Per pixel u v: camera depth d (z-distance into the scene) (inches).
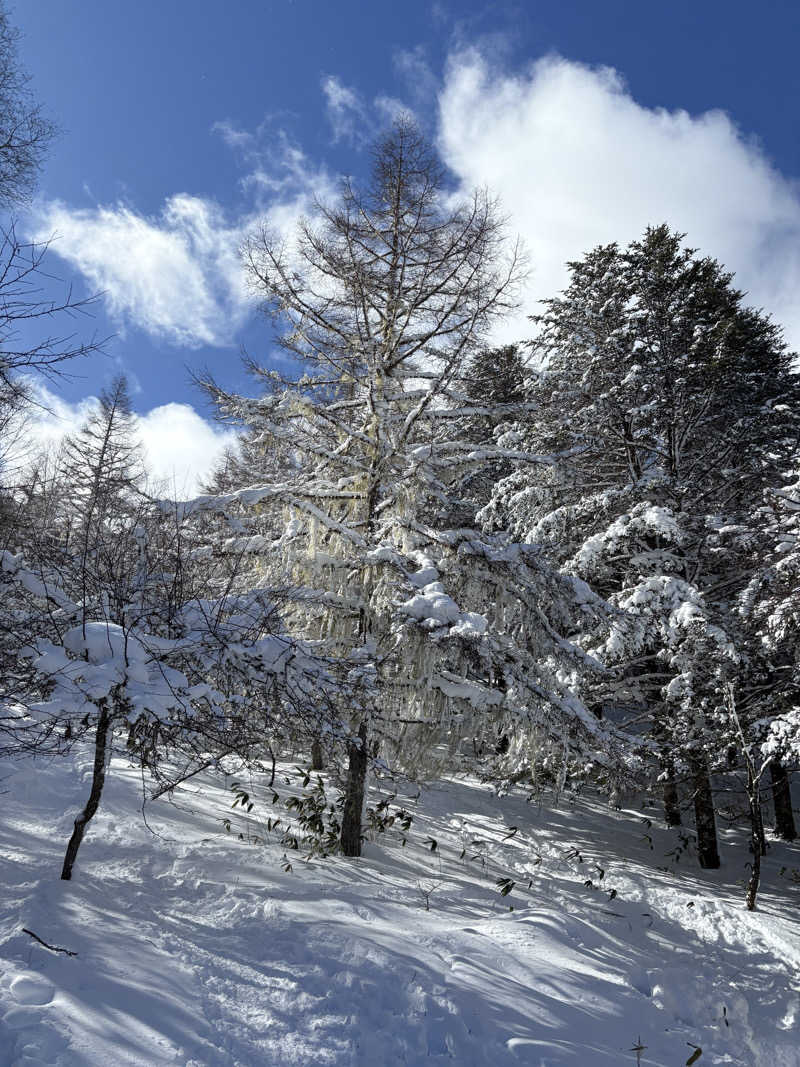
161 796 366.0
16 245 199.0
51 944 187.2
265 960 197.2
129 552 261.0
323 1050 157.5
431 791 571.8
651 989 242.2
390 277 392.5
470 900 315.0
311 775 520.1
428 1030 174.4
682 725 501.4
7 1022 148.3
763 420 602.5
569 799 617.3
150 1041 150.2
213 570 322.7
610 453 589.6
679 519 519.5
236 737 241.6
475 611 363.3
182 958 191.2
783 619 431.2
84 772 371.6
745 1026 231.1
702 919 369.7
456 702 351.9
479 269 380.5
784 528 465.1
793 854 573.9
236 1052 152.1
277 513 385.7
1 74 300.4
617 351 560.1
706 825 519.8
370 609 358.6
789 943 341.1
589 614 372.2
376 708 339.9
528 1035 181.6
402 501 366.9
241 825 363.3
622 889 408.2
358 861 350.0
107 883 239.9
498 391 535.8
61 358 218.2
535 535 524.4
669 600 449.4
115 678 204.8
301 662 262.7
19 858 249.8
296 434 378.0
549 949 253.3
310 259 385.1
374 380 387.2
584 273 685.3
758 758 468.4
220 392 371.2
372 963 200.7
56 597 238.2
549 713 356.8
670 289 607.8
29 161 304.2
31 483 279.7
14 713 263.6
